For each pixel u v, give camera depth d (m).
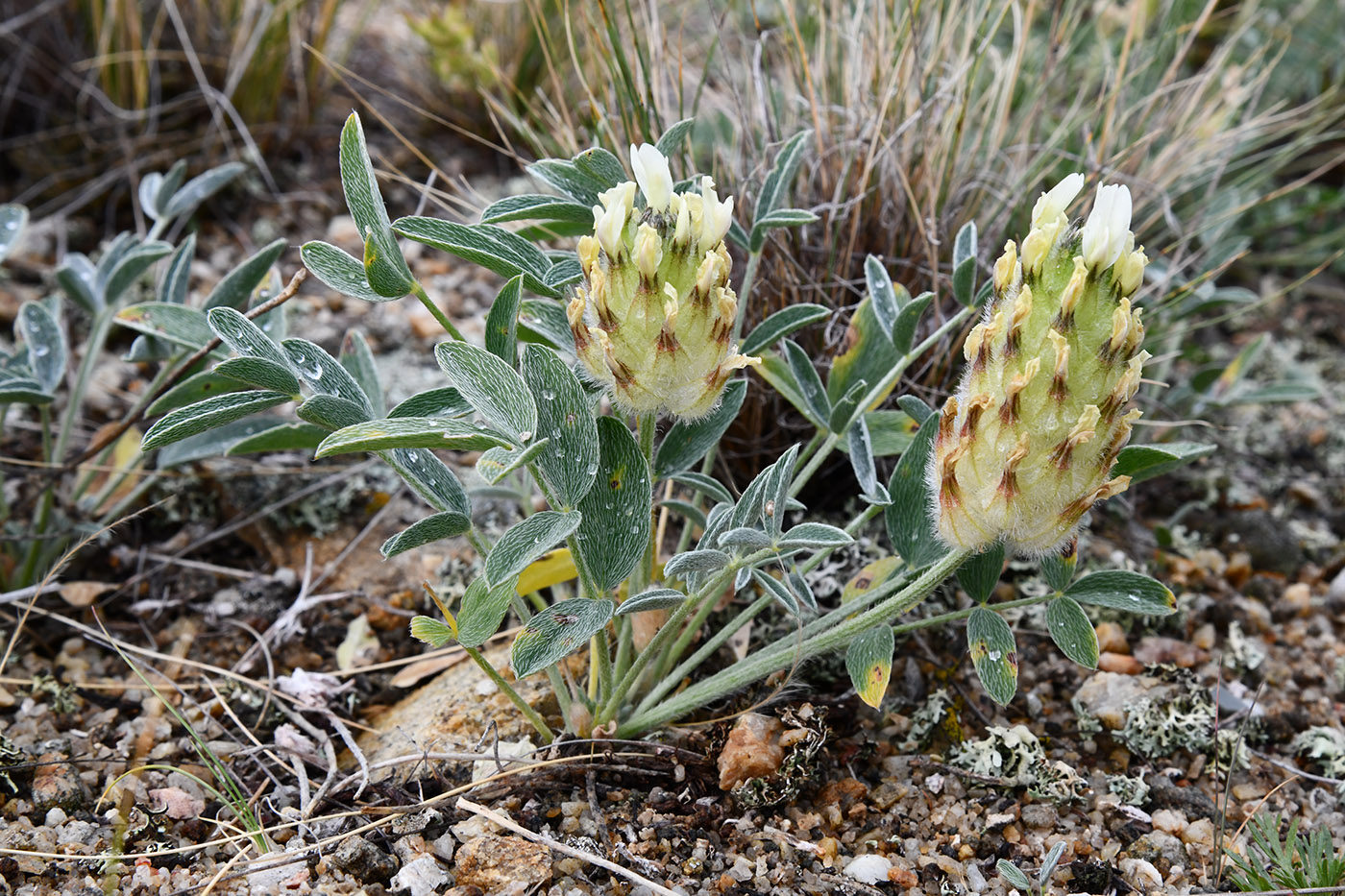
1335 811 0.45
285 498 0.52
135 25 0.65
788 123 0.55
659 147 0.44
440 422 0.39
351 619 0.49
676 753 0.44
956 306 0.52
